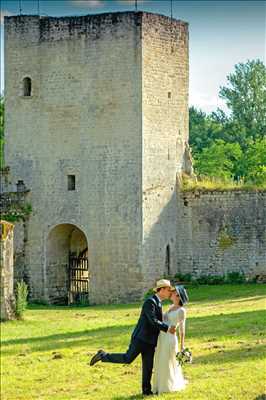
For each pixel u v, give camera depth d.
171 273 41.12
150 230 39.69
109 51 39.84
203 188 41.16
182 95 41.50
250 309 30.95
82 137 40.53
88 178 40.41
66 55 40.88
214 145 67.12
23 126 41.91
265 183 42.34
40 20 41.50
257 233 40.53
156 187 40.06
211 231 41.12
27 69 41.75
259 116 71.62
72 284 42.72
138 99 39.28
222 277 40.91
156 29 39.94
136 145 39.34
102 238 40.12
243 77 72.19
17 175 42.03
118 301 39.75
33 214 41.66
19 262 41.72
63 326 29.36
